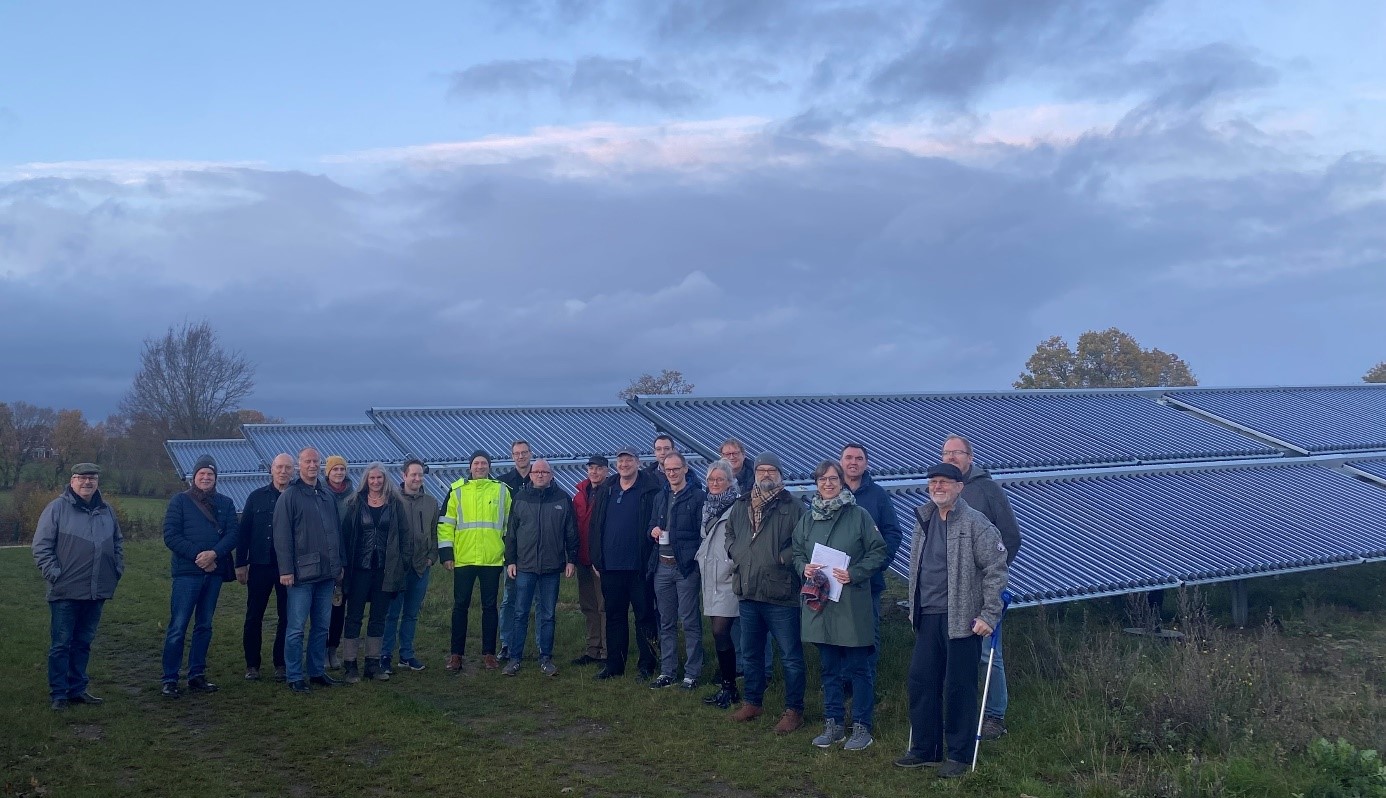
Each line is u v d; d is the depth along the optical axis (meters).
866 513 8.26
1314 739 7.70
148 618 13.59
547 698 9.72
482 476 11.10
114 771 7.44
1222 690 8.63
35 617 13.64
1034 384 50.03
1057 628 11.14
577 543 10.91
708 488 9.46
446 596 14.80
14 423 50.97
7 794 6.81
